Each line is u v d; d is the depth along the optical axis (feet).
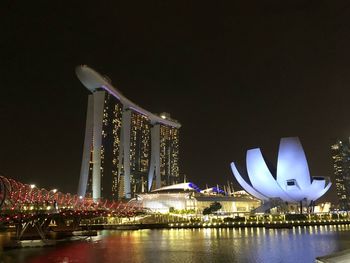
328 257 132.98
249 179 499.51
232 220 504.84
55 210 302.45
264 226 455.63
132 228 508.12
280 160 463.42
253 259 194.39
